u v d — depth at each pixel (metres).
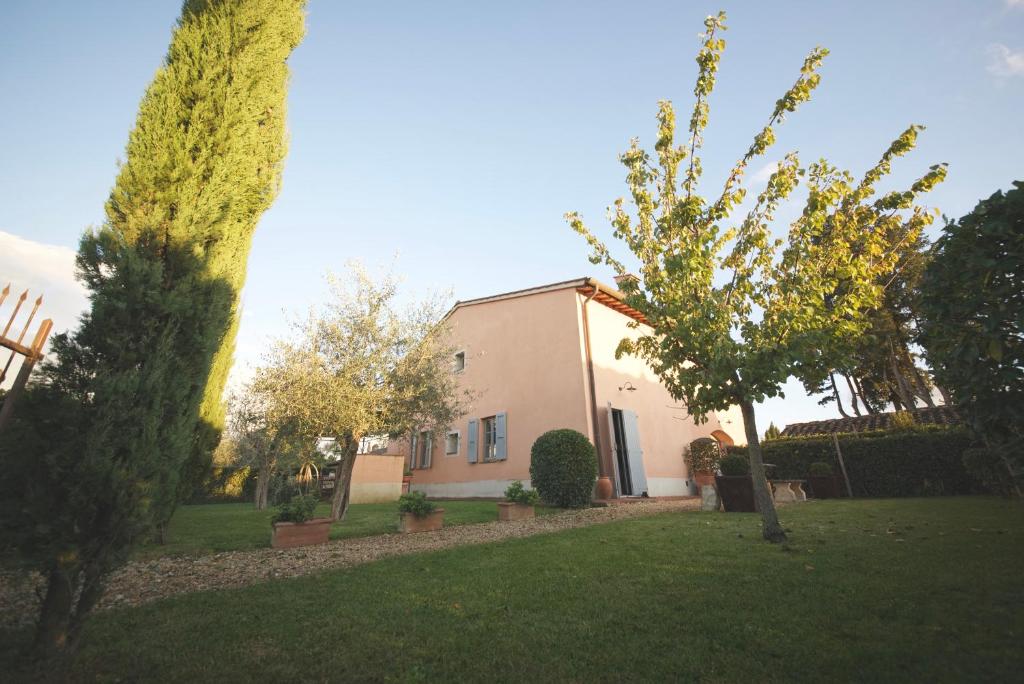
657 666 2.54
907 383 22.25
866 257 6.20
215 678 2.60
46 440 2.81
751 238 6.48
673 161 6.93
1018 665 2.30
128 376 3.03
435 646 2.93
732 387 6.26
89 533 2.91
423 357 10.56
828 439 13.61
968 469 10.14
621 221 7.18
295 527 6.96
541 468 11.45
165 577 5.11
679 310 6.38
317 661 2.79
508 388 15.60
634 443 14.63
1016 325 2.69
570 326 14.66
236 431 16.48
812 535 6.05
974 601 3.18
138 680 2.58
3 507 2.68
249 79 4.59
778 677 2.35
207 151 4.04
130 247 3.32
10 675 2.64
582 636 2.99
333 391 9.23
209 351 3.71
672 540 6.05
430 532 8.09
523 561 5.14
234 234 4.15
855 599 3.37
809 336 5.55
